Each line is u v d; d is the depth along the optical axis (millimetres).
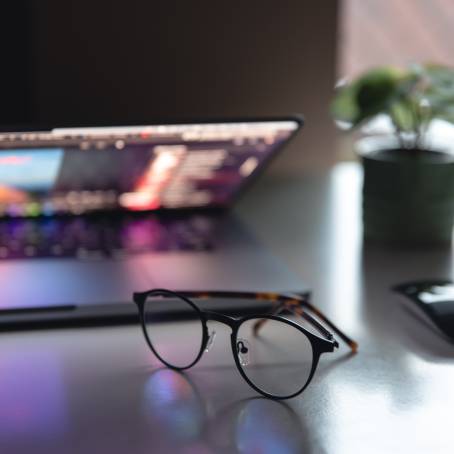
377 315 862
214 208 1127
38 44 1231
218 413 662
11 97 1244
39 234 1019
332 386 708
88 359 753
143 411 663
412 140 1147
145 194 1068
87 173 990
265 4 1302
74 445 612
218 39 1302
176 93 1315
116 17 1254
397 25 1526
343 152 1475
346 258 1025
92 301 819
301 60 1344
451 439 628
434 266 1003
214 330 788
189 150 974
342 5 1338
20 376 718
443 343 798
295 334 810
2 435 624
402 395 695
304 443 619
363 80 1010
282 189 1331
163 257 952
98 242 996
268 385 707
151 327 815
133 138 936
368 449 612
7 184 979
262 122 950
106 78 1280
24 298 821
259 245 1005
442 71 1020
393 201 1046
